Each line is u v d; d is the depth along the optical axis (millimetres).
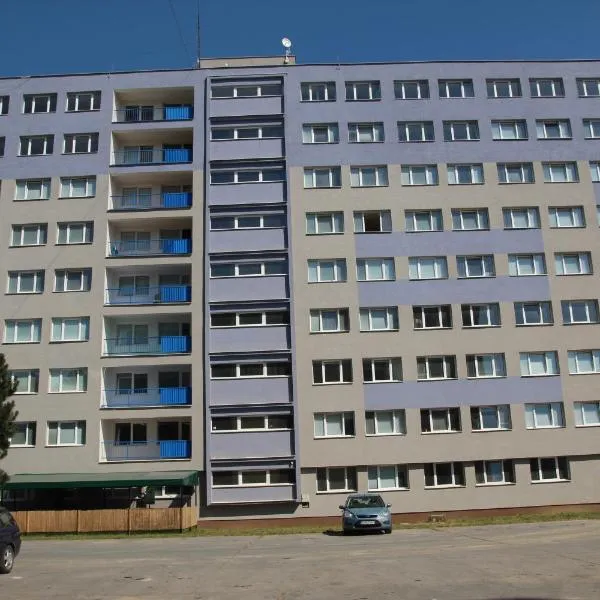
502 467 38469
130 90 43969
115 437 39719
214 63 46500
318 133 43125
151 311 39906
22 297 40281
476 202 42000
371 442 38000
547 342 40000
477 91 43875
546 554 19562
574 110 43938
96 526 33344
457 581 15039
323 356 39125
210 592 14703
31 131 43125
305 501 37031
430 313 40312
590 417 39281
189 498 37094
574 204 42250
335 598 13461
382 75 44000
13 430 32188
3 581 17172
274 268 40656
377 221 41688
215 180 42125
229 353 38875
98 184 42094
